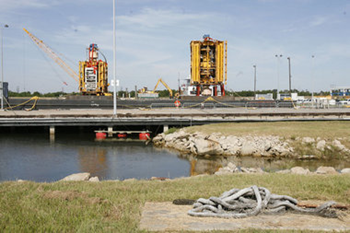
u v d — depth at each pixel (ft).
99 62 224.94
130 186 39.29
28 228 22.88
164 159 96.12
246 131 113.60
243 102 218.18
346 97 456.45
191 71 221.87
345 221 25.00
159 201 32.24
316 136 105.40
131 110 192.24
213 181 42.70
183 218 25.72
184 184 40.78
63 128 172.45
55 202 30.12
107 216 26.61
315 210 27.07
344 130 113.09
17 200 30.99
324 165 86.89
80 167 83.71
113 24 144.25
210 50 221.66
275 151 101.14
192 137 115.34
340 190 35.58
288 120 144.66
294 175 46.85
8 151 106.83
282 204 27.68
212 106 212.23
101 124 140.87
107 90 238.07
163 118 141.79
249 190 29.01
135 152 107.24
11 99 197.67
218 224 23.94
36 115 148.77
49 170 80.23
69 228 23.18
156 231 22.52
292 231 22.20
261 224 23.99
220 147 104.37
